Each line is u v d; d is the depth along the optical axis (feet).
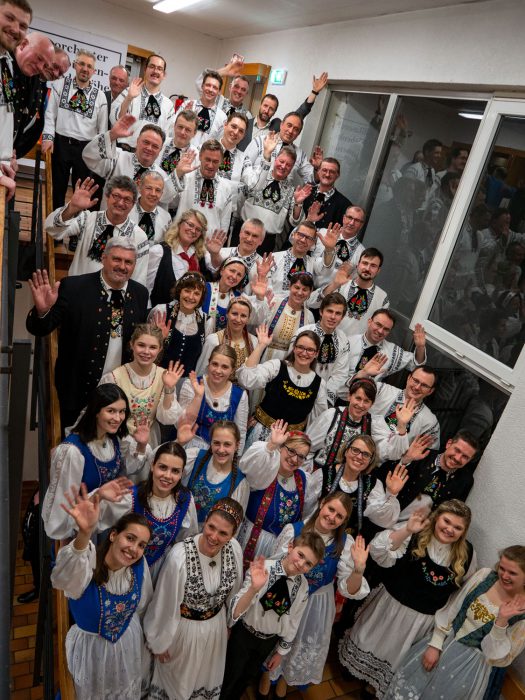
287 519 9.45
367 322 12.75
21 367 5.85
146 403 9.12
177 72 25.16
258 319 11.83
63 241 13.29
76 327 9.09
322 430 10.36
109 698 7.63
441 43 12.39
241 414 10.08
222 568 8.05
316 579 8.95
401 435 10.28
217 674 8.41
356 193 15.85
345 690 10.18
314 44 17.43
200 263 12.30
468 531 10.12
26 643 12.34
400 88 13.97
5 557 3.32
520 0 10.47
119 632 7.49
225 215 13.85
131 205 10.27
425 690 9.00
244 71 21.52
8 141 7.25
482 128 11.55
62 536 7.91
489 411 10.93
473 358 11.29
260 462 9.02
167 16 22.93
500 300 10.89
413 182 13.65
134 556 7.13
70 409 9.42
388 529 9.67
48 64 7.40
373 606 9.76
